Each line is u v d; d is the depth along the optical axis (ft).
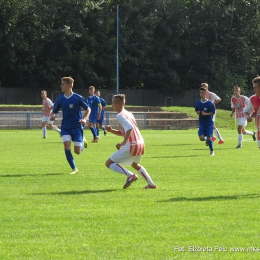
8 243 49.32
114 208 64.08
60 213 61.41
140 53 424.05
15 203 67.56
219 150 151.43
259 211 62.34
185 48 452.35
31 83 394.52
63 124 98.27
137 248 47.57
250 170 102.27
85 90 411.54
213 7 440.45
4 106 313.73
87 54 398.83
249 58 450.30
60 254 45.91
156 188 79.00
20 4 379.96
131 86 447.83
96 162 117.19
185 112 336.49
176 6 432.25
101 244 48.83
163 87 439.22
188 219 58.23
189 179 89.30
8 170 102.22
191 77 452.76
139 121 311.47
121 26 420.36
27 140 196.44
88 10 394.93
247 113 79.25
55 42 393.91
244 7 446.60
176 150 150.92
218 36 451.53
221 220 57.88
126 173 77.92
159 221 57.31
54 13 385.09
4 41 377.91
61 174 96.02
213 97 172.96
